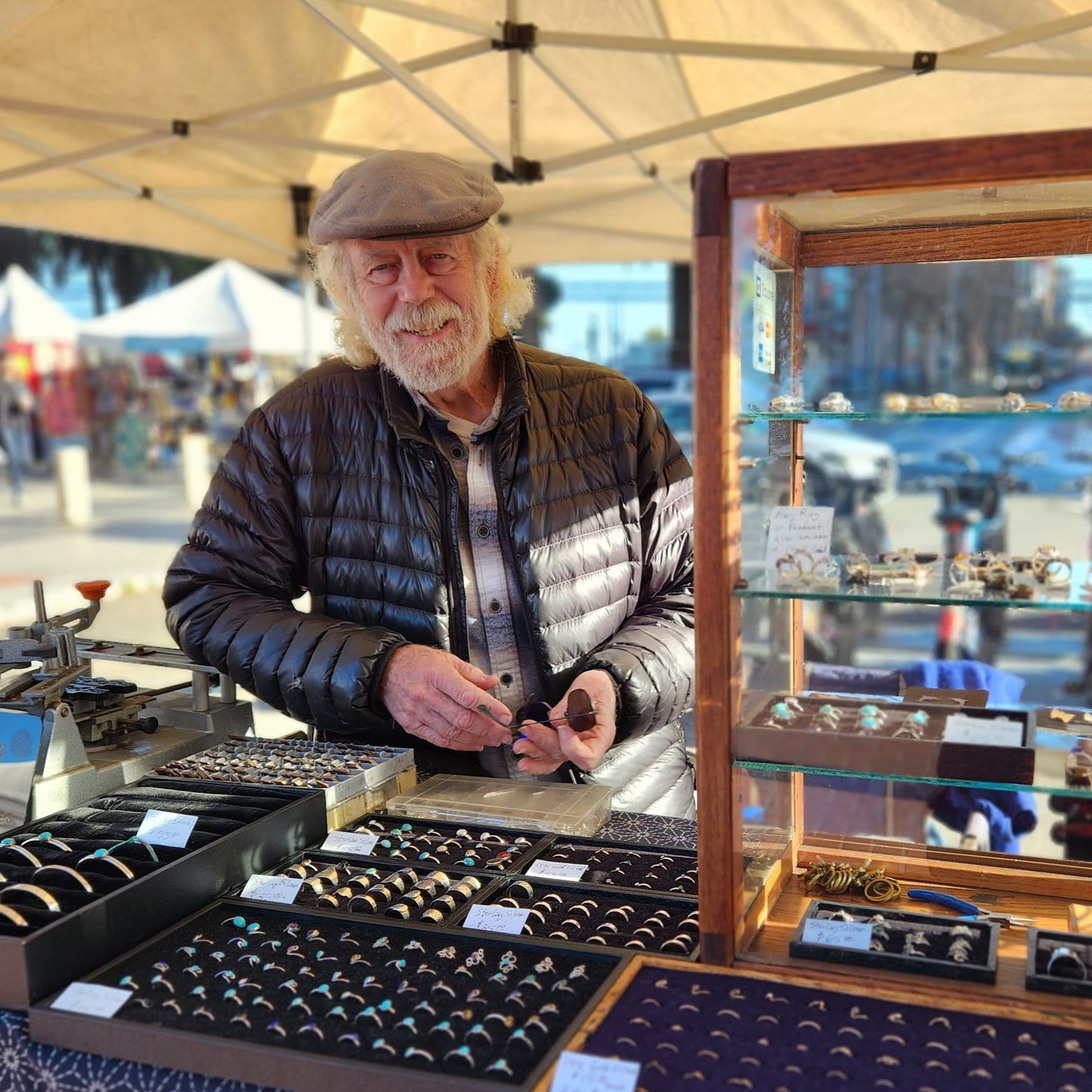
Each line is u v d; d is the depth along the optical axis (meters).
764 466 1.60
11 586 9.59
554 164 4.19
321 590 2.34
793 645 1.80
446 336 2.12
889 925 1.52
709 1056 1.24
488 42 3.74
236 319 9.27
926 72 3.41
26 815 1.91
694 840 1.95
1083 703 5.79
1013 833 3.19
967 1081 1.19
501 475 2.27
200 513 2.38
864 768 1.41
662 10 3.70
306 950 1.54
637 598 2.45
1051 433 9.74
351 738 2.41
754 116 3.83
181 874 1.63
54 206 4.65
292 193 5.55
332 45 4.02
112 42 3.60
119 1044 1.34
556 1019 1.33
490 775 2.36
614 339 18.44
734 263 1.37
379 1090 1.23
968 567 1.51
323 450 2.32
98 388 24.58
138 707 2.33
